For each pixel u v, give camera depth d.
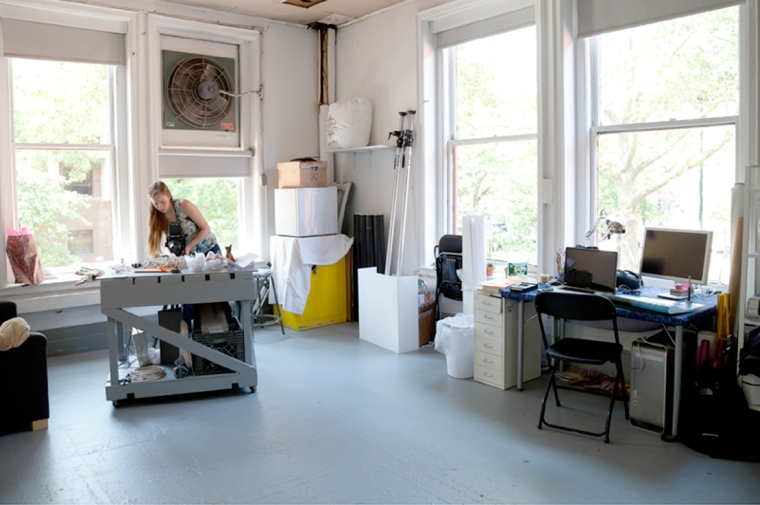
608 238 4.46
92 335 5.31
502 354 4.16
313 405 3.91
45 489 2.85
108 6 5.23
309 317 5.98
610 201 4.45
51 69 5.16
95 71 5.39
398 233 5.89
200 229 4.85
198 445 3.32
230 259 4.99
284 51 6.35
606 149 4.44
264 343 5.44
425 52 5.54
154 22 5.50
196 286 4.00
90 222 5.45
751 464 3.03
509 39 5.03
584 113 4.49
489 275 4.87
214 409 3.86
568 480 2.89
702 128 3.92
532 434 3.44
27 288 4.99
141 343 4.21
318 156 6.64
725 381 3.29
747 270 3.37
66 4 5.04
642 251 3.86
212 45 6.02
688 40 3.95
